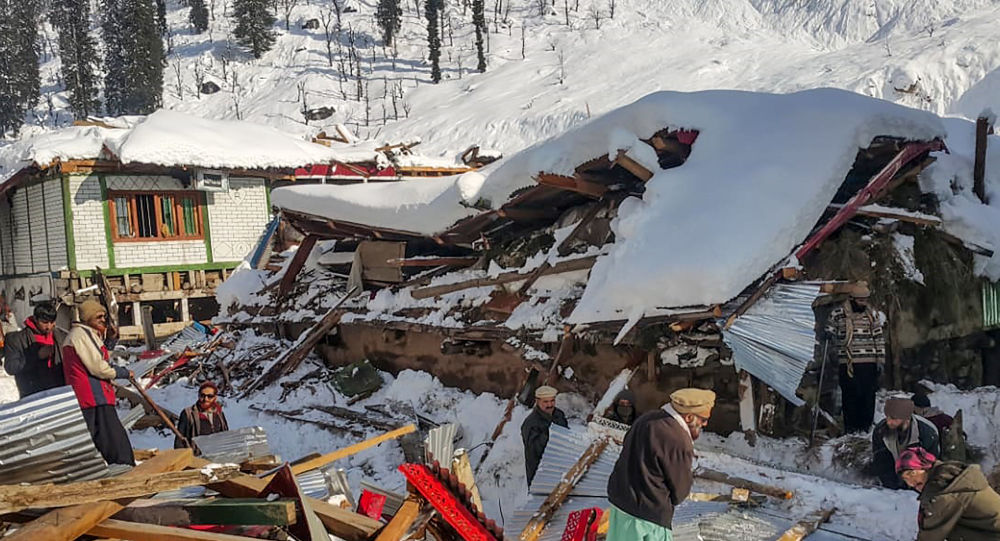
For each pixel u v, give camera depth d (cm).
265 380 1169
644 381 748
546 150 834
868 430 664
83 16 9244
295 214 1210
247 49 8044
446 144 4562
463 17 7975
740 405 661
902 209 773
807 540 464
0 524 299
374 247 1185
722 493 548
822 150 720
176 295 1833
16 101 6438
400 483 813
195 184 1798
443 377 1009
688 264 648
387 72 6862
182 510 323
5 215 2098
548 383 784
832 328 689
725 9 6606
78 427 333
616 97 4481
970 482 371
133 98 6775
